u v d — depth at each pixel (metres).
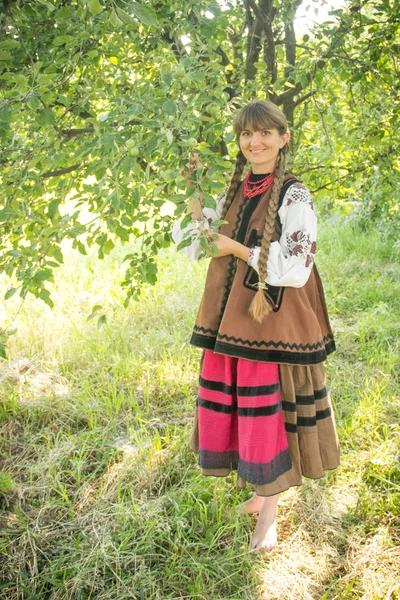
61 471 2.68
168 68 2.00
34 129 2.28
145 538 2.32
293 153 3.46
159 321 4.40
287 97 3.32
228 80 3.36
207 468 2.24
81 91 2.32
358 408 3.10
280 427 2.13
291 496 2.56
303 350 2.08
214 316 2.16
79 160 2.46
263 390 2.08
